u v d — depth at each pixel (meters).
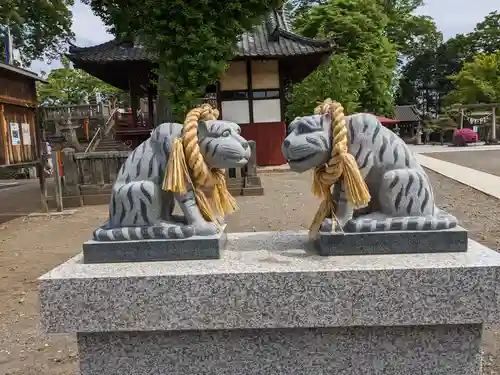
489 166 14.40
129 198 2.13
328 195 2.18
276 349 2.04
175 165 2.07
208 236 2.11
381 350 2.03
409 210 2.08
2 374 3.15
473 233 6.31
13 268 5.65
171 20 9.80
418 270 1.87
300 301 1.91
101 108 22.22
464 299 1.88
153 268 2.00
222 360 2.05
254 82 15.12
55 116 22.12
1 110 8.44
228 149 2.14
